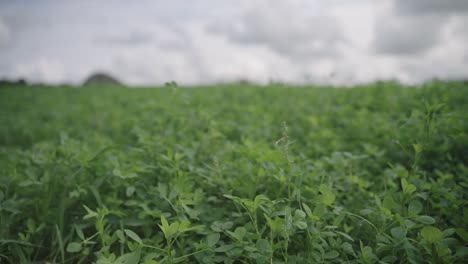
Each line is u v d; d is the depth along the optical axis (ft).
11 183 10.28
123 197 10.06
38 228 8.69
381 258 7.88
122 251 7.76
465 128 12.35
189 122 15.65
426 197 8.54
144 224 8.75
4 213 9.27
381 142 14.49
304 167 10.96
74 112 28.81
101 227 7.91
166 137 13.62
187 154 11.04
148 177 10.23
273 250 7.10
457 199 9.18
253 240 7.96
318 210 7.31
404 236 7.02
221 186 10.25
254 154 10.50
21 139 21.85
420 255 6.94
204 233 8.20
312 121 18.49
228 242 8.68
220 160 11.51
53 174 9.71
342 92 26.35
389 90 23.50
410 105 18.85
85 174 10.18
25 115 29.12
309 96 26.63
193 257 8.13
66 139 11.10
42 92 45.83
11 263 8.54
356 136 16.25
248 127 17.95
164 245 8.63
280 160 9.71
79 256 8.67
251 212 7.64
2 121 26.11
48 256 8.83
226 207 9.70
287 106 23.75
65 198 9.58
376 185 11.24
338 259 7.50
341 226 8.93
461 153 11.95
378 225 8.14
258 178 9.65
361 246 7.25
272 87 33.47
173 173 10.02
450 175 9.87
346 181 10.50
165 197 8.42
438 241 6.86
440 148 11.80
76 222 9.32
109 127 22.77
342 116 19.79
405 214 8.32
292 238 8.40
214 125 13.73
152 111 23.95
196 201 9.09
